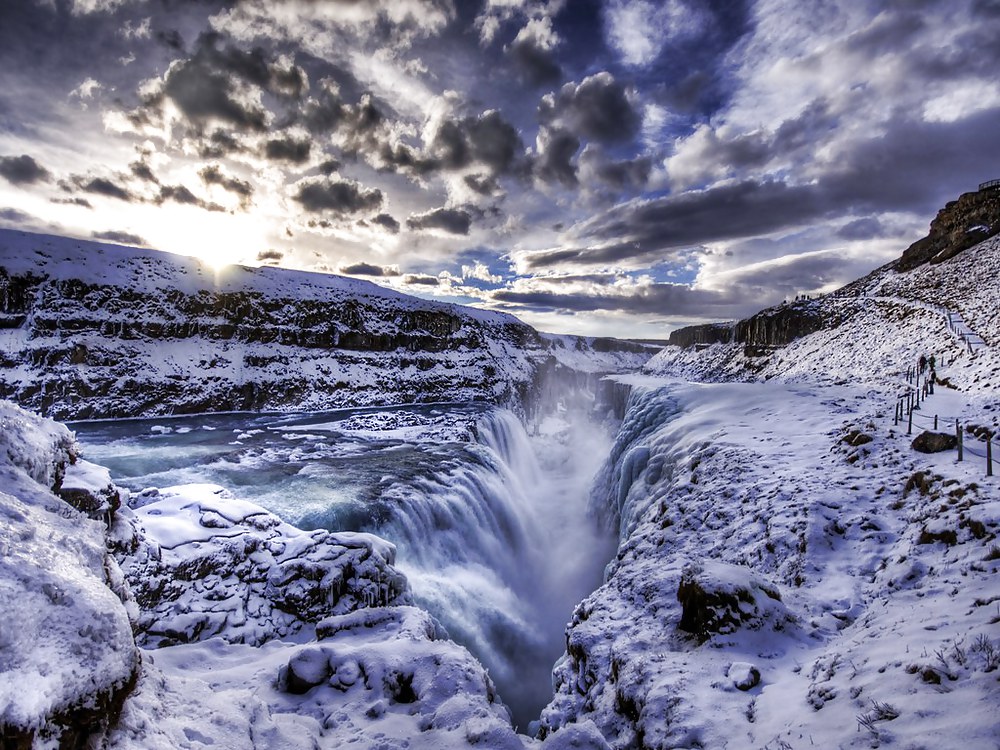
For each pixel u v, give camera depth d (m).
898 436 13.34
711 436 18.67
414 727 4.99
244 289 54.06
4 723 2.35
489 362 71.31
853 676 4.77
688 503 13.70
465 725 4.79
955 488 8.72
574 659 8.63
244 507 12.16
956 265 43.81
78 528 4.13
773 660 5.98
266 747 4.23
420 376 61.12
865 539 8.80
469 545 21.02
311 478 22.47
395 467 25.16
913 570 7.07
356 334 59.97
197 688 4.73
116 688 3.09
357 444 31.30
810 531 9.25
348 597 10.66
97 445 28.02
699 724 4.92
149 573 9.08
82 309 40.88
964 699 3.66
